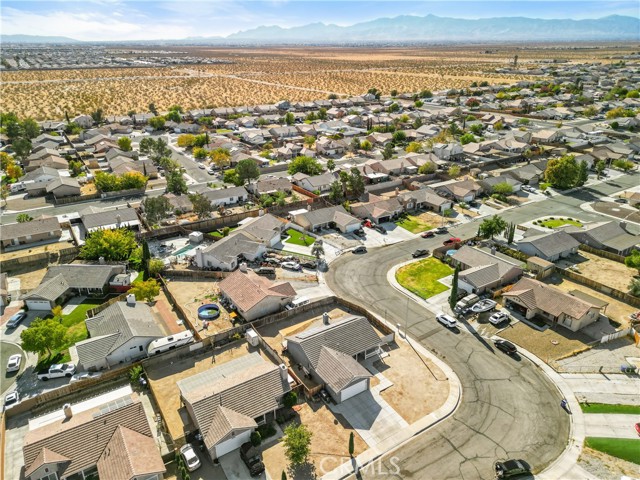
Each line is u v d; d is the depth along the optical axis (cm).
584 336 6456
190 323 6712
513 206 11494
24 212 11169
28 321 6925
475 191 11819
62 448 4353
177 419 5094
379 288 7844
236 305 7031
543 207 11381
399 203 11012
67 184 12062
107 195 12219
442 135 17338
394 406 5281
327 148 16275
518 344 6325
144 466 4216
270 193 12062
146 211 9912
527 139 16550
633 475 4388
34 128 17900
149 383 5547
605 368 5834
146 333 6200
